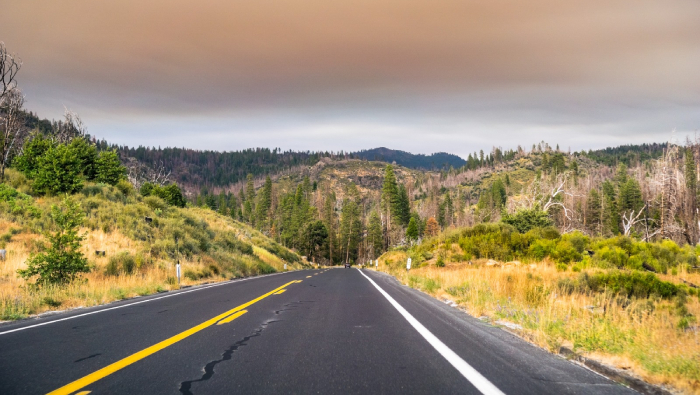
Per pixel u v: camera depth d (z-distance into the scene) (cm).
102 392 366
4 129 3097
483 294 1073
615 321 666
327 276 2461
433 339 602
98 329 695
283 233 12575
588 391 370
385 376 415
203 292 1384
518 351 527
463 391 366
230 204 18575
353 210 11819
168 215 3328
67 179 2695
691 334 614
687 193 5722
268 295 1254
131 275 1669
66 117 4469
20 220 2036
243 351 530
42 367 454
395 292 1349
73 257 1332
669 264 2230
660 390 377
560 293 1166
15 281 1330
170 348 548
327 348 546
